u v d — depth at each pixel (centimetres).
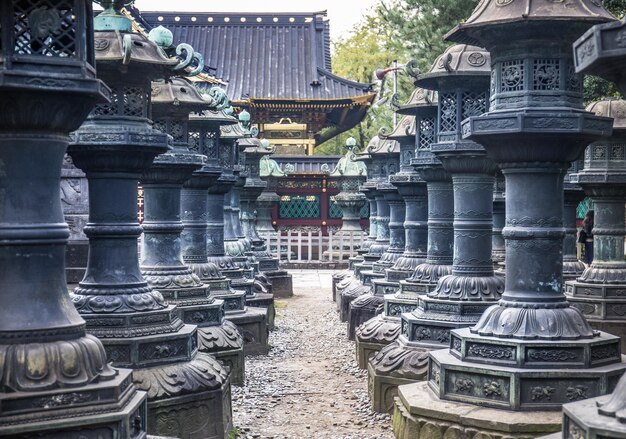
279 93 4050
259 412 953
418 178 1266
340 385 1094
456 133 900
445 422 682
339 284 1941
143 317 771
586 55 441
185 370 776
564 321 704
